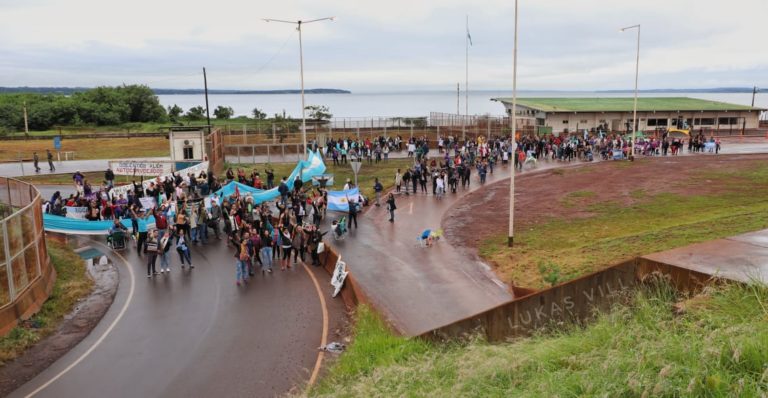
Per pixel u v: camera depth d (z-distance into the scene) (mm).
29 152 63531
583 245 23953
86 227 27172
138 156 61562
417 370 10289
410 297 18781
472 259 23391
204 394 12609
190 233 26578
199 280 20844
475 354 9523
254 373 13555
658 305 9367
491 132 68000
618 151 54875
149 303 18484
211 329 16281
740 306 8117
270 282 20562
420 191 39438
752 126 79625
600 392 6535
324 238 27109
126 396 12586
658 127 76688
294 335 15789
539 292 11727
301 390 12391
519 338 11008
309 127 75438
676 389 6117
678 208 31906
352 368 12375
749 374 6191
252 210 28078
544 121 73625
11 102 97500
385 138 62531
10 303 16328
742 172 44031
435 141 65750
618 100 88688
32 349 15117
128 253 24719
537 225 29188
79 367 14023
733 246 11188
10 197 24547
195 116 107938
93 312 17766
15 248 17047
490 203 35312
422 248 25125
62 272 21500
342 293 19109
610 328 8766
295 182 35031
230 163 54125
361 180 44219
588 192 37906
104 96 106062
